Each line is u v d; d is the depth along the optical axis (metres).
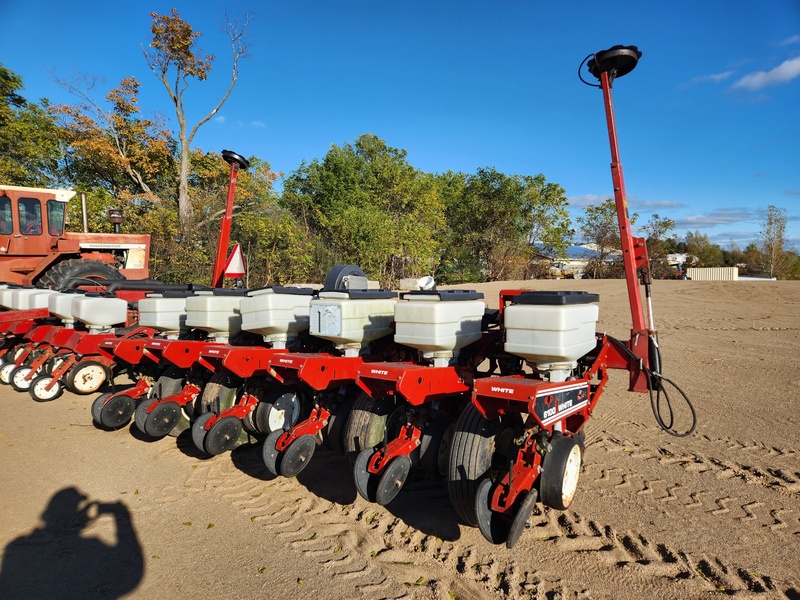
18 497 4.27
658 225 32.03
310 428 4.14
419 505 4.18
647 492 4.31
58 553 3.47
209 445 4.46
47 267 10.89
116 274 10.82
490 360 4.54
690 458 5.02
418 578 3.21
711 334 11.74
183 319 5.85
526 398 3.04
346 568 3.31
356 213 24.11
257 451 5.30
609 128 3.99
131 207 22.39
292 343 4.82
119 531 3.75
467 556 3.44
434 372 3.66
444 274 33.41
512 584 3.13
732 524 3.79
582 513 3.97
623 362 4.05
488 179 35.34
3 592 3.06
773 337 11.38
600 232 32.84
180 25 23.02
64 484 4.53
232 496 4.31
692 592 3.03
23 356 7.84
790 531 3.69
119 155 24.95
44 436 5.75
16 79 24.73
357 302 4.19
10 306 8.16
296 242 19.56
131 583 3.15
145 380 5.93
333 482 4.59
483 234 35.50
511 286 21.30
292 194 31.25
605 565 3.31
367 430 4.12
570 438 3.49
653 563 3.31
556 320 3.26
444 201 35.94
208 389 5.05
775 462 4.90
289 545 3.58
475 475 3.41
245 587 3.11
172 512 4.04
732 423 6.03
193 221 19.72
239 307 5.29
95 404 5.64
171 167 26.11
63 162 26.25
